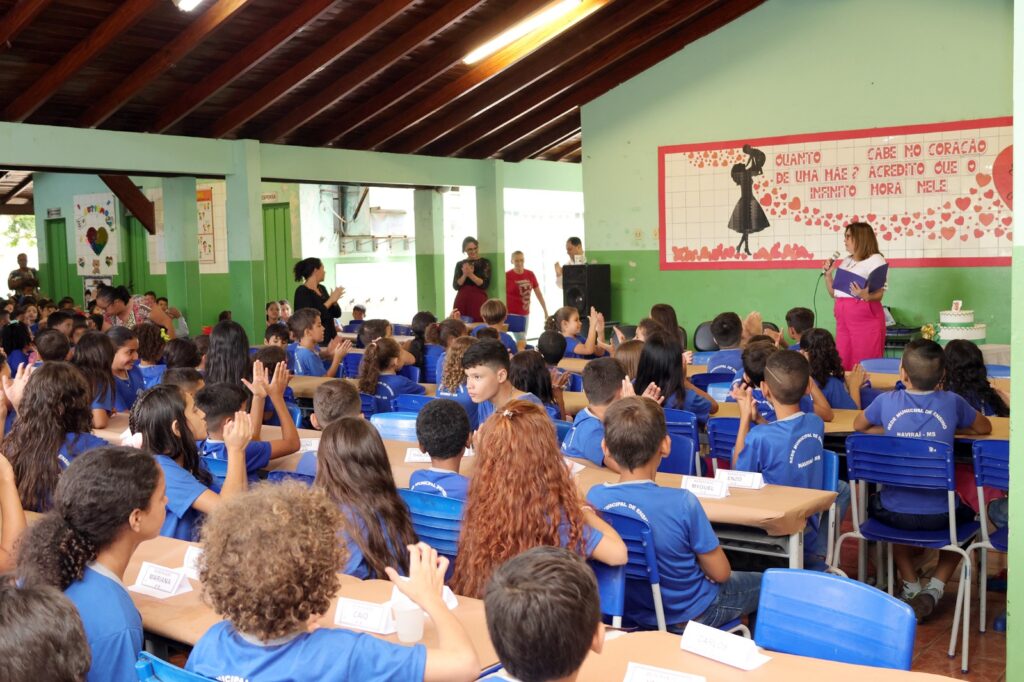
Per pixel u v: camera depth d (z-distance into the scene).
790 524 3.05
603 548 2.42
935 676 1.83
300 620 1.66
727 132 10.01
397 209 15.03
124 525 1.99
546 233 16.62
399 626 2.00
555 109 11.18
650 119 10.47
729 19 9.86
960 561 3.95
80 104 8.96
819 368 4.89
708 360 6.29
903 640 1.97
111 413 4.77
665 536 2.71
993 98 8.59
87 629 1.90
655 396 4.29
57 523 1.94
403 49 8.91
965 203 8.80
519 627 1.40
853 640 2.04
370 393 5.50
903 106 9.03
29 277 13.09
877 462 3.80
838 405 4.91
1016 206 2.18
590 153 10.90
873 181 9.25
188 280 10.41
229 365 5.16
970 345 4.61
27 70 8.19
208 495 2.98
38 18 7.48
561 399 5.09
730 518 3.07
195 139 9.25
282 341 7.05
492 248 12.11
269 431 4.43
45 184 15.93
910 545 3.88
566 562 1.46
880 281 7.27
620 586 2.45
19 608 1.36
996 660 3.49
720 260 10.18
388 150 11.30
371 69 9.16
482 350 4.16
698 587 2.79
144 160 8.82
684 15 9.62
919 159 8.99
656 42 10.30
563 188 13.52
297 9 8.03
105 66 8.37
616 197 10.79
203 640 1.75
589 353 7.20
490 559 2.35
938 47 8.80
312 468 3.53
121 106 9.09
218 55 8.56
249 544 1.63
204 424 3.67
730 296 10.16
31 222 19.81
